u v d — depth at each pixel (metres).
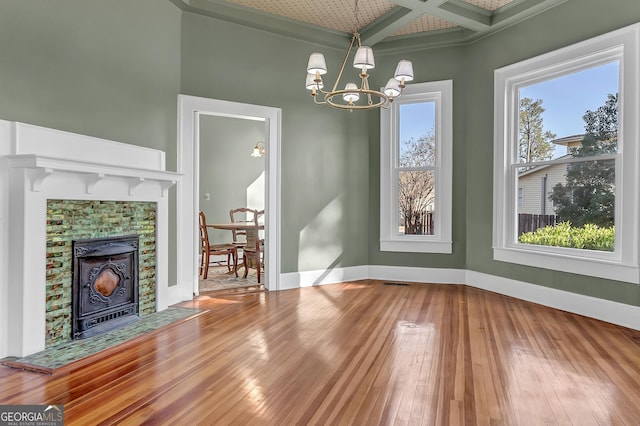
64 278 2.77
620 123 3.30
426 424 1.77
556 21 3.77
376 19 4.51
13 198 2.51
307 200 4.82
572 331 3.07
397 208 5.17
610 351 2.65
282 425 1.76
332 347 2.73
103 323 3.04
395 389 2.11
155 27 3.72
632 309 3.15
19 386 2.13
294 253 4.73
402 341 2.85
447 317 3.46
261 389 2.10
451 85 4.82
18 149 2.53
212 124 7.05
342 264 5.06
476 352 2.63
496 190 4.38
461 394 2.05
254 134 7.44
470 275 4.77
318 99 4.90
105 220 3.10
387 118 5.13
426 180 5.02
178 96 4.02
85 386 2.13
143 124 3.59
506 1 4.02
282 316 3.50
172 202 3.98
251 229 5.25
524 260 4.05
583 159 3.56
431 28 4.70
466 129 4.77
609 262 3.28
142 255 3.47
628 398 2.00
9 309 2.51
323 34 4.77
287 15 4.41
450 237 4.86
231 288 4.71
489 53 4.48
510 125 4.26
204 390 2.09
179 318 3.40
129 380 2.21
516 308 3.76
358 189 5.18
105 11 3.20
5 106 2.50
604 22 3.37
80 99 2.99
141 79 3.56
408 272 5.07
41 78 2.71
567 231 3.73
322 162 4.91
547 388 2.12
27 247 2.51
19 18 2.57
